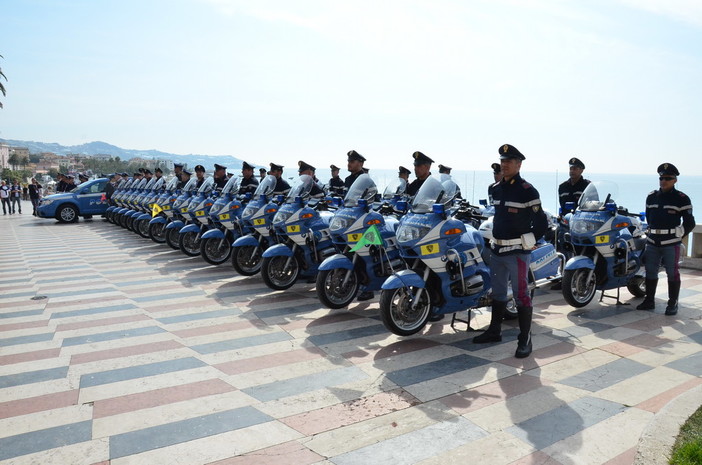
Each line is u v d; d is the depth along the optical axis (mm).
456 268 5262
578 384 4148
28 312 6566
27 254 11555
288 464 3074
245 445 3301
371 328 5766
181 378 4398
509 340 5289
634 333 5438
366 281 6391
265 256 7172
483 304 5488
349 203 6469
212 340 5395
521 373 4398
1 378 4438
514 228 4773
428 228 5156
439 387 4137
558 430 3410
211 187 10883
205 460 3135
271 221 8195
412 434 3402
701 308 6438
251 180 9719
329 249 7301
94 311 6582
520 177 4832
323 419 3635
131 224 15773
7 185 24141
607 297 7000
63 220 19281
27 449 3299
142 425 3586
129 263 10180
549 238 7676
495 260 4969
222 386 4223
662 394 3930
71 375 4488
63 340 5445
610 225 6234
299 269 7465
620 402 3809
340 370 4535
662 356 4750
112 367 4664
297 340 5371
